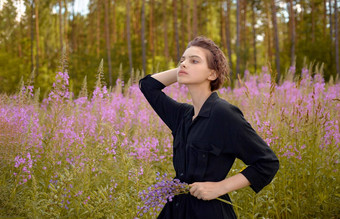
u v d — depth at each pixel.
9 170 3.51
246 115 4.25
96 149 3.36
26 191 3.31
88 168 3.18
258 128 3.50
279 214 3.28
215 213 1.43
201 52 1.57
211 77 1.59
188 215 1.47
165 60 17.41
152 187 1.58
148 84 1.82
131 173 3.06
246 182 1.41
